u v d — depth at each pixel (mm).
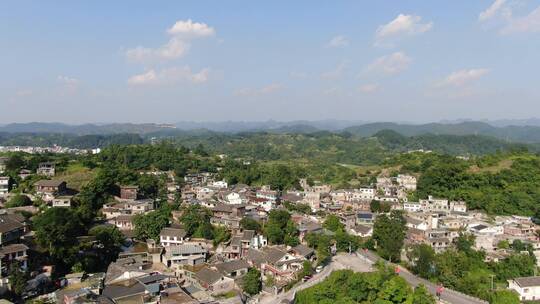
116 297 91125
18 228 107438
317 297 100938
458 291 112500
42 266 101062
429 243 144875
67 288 94500
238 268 113875
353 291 103125
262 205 178875
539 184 196875
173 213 158000
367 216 177250
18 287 88438
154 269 115812
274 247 132125
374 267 124750
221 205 164625
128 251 127438
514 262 126938
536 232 155500
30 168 194000
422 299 100500
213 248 133125
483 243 144750
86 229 131750
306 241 140750
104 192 170000
